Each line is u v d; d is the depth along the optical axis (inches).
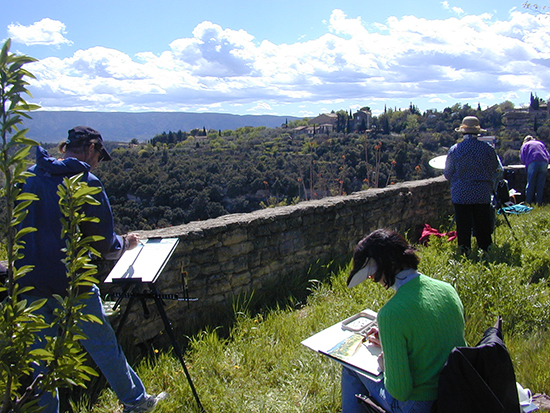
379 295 157.9
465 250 211.2
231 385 116.0
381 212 242.4
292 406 106.0
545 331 135.3
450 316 77.6
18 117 50.2
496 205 244.1
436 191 291.1
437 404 70.4
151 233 147.7
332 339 95.9
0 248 169.0
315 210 199.6
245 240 168.6
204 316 155.9
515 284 154.6
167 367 121.8
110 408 108.0
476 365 69.7
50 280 88.7
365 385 87.7
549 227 249.1
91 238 59.2
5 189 51.9
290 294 173.6
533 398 103.0
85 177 92.3
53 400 88.5
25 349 53.6
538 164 341.7
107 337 97.4
